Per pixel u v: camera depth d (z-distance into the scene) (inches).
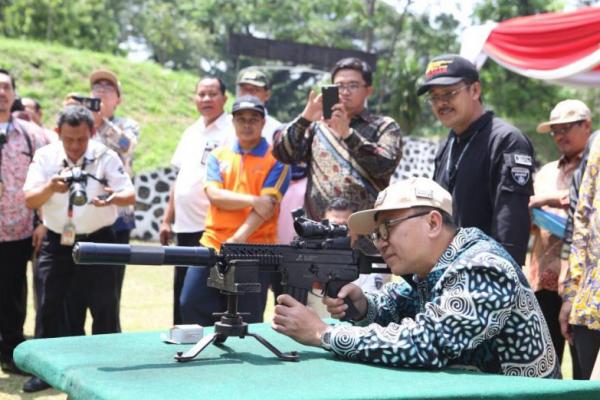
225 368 103.7
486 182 162.1
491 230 161.0
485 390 94.3
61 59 739.4
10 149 229.8
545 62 303.7
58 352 112.7
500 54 314.5
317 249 119.3
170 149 671.1
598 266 147.6
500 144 160.2
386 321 128.2
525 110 999.6
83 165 213.5
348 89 194.5
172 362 107.1
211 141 234.5
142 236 530.0
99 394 90.3
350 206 190.2
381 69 1086.4
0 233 228.4
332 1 1231.5
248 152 206.1
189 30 1868.8
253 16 1416.1
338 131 184.4
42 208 214.1
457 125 165.0
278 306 115.6
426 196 113.3
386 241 116.1
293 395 88.4
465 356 114.1
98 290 216.8
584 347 155.1
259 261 113.6
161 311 323.6
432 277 113.0
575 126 210.1
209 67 1920.5
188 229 231.8
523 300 110.8
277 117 1487.5
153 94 746.8
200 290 196.1
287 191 227.0
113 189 215.0
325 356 113.5
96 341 121.3
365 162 188.1
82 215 211.0
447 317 106.4
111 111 270.7
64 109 213.3
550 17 305.6
